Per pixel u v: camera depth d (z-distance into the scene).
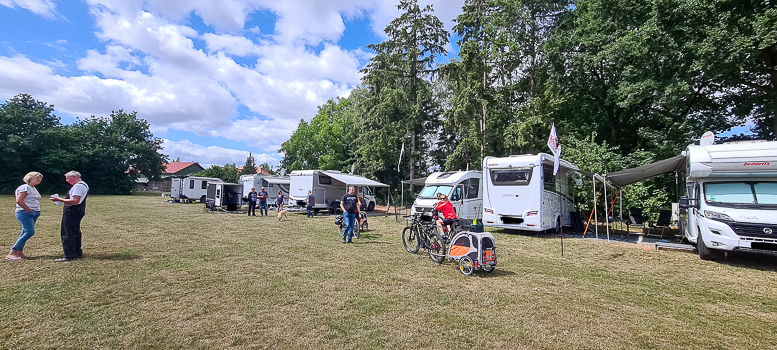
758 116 18.28
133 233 10.32
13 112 36.62
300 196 19.62
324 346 3.38
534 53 22.22
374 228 13.40
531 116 19.78
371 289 5.22
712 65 14.74
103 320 3.84
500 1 21.27
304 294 4.90
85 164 42.53
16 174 36.88
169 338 3.46
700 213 7.86
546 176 12.01
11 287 4.84
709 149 7.91
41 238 8.74
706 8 14.79
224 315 4.09
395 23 27.88
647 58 16.94
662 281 6.10
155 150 50.47
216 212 19.20
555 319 4.20
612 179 11.53
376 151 27.05
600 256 8.28
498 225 12.09
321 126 36.97
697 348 3.53
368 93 33.34
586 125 21.31
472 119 20.53
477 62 20.56
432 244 7.35
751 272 6.82
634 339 3.71
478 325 3.96
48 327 3.62
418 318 4.12
